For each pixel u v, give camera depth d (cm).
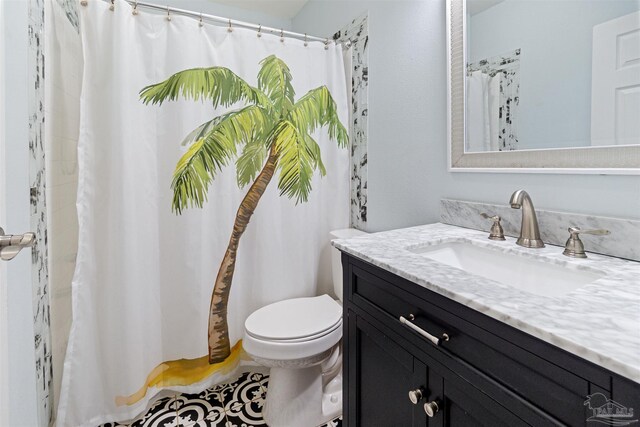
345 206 193
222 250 162
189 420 143
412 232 120
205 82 152
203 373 161
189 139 150
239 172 163
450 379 70
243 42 161
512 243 102
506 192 113
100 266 136
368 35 174
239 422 142
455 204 130
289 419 137
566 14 94
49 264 126
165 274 154
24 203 88
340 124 188
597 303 60
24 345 85
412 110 149
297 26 252
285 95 171
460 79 126
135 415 142
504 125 112
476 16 119
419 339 78
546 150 100
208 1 231
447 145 132
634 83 82
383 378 92
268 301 173
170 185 150
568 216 94
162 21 145
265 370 181
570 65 94
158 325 153
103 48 132
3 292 65
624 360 42
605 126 87
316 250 187
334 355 162
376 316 93
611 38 85
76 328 131
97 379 138
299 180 176
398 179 159
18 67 83
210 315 162
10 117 76
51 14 122
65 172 138
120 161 134
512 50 109
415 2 144
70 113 141
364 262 98
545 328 51
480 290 66
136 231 142
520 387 57
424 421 77
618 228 84
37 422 106
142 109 142
